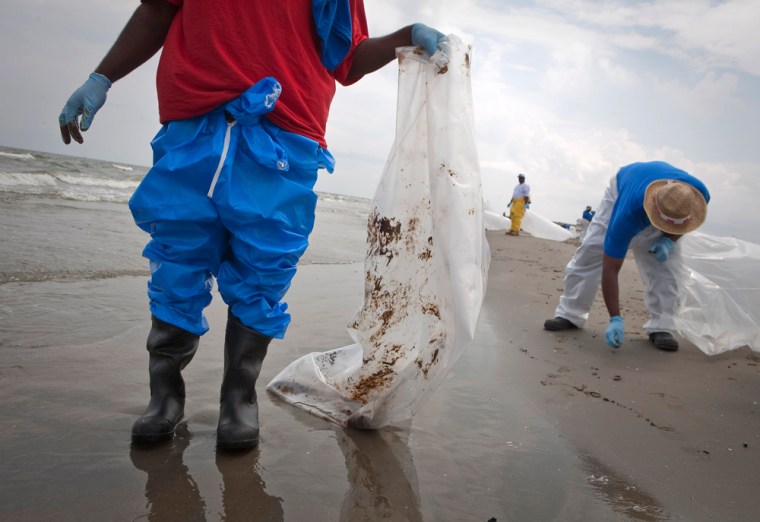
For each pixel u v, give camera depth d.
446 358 2.02
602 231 4.09
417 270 2.15
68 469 1.64
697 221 3.60
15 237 5.40
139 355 2.66
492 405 2.50
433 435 2.14
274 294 1.95
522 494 1.77
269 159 1.79
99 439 1.83
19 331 2.82
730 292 3.79
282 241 1.91
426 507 1.64
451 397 2.55
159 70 1.84
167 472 1.67
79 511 1.45
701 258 3.87
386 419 2.11
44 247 5.11
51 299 3.48
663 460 2.10
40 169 18.03
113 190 15.40
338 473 1.78
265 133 1.83
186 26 1.80
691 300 3.82
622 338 3.71
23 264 4.35
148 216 1.81
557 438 2.21
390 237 2.17
